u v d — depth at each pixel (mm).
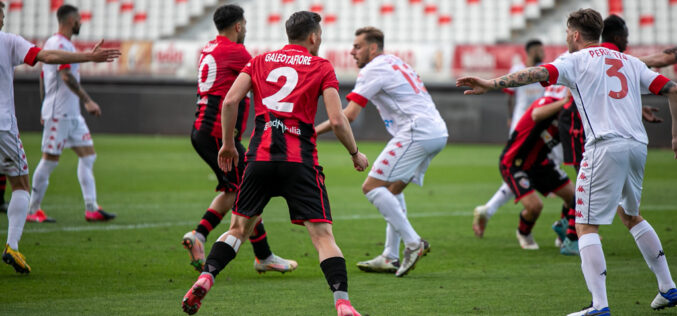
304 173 13281
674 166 49875
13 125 17625
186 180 40750
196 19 90750
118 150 58719
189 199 33125
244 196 13641
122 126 76812
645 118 18406
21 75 76062
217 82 18891
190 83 77375
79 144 26703
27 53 17203
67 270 18141
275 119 13461
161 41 78062
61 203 31203
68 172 43656
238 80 13945
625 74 14117
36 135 71500
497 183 41438
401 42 81938
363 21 88062
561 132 21562
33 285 16406
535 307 14898
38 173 25875
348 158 55531
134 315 13898
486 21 85250
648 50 67875
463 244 23406
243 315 14086
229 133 13812
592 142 13914
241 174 18594
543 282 17531
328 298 15633
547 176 22375
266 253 18000
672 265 19219
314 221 13234
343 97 74312
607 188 13828
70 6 26734
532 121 22203
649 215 28844
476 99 71188
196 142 18969
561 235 22672
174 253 20688
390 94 19266
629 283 17266
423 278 18062
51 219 26281
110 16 91438
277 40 85250
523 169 22672
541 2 84062
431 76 73312
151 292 15930
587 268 13812
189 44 77688
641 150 13859
